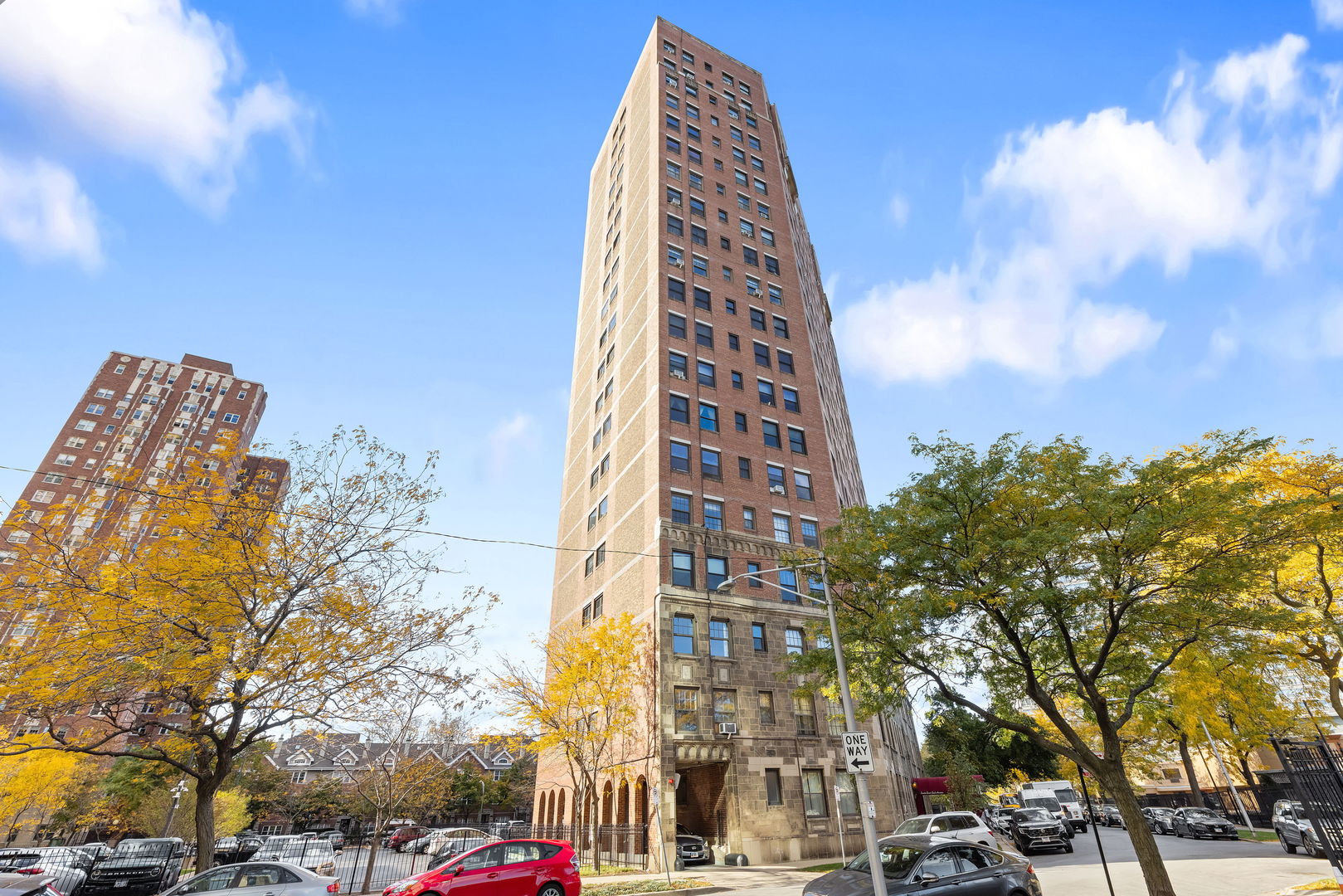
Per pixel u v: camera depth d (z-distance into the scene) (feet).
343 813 203.31
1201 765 207.82
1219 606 50.52
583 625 132.77
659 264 141.18
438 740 146.30
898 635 55.16
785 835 94.79
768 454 130.11
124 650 48.65
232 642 51.83
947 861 41.73
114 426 278.26
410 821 158.20
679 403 125.49
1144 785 218.59
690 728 96.17
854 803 102.17
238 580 52.80
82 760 130.11
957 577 54.75
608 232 184.96
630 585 115.96
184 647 49.98
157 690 51.31
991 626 55.77
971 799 161.79
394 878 92.07
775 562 116.57
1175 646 54.80
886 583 59.31
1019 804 138.62
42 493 250.78
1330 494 64.18
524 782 238.89
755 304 149.79
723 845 94.22
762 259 159.12
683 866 86.99
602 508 140.05
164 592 50.47
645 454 122.42
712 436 125.08
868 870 43.09
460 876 50.26
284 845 109.19
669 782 90.89
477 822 230.89
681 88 178.70
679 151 164.25
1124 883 58.70
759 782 96.43
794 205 228.22
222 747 51.52
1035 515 52.24
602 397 156.76
